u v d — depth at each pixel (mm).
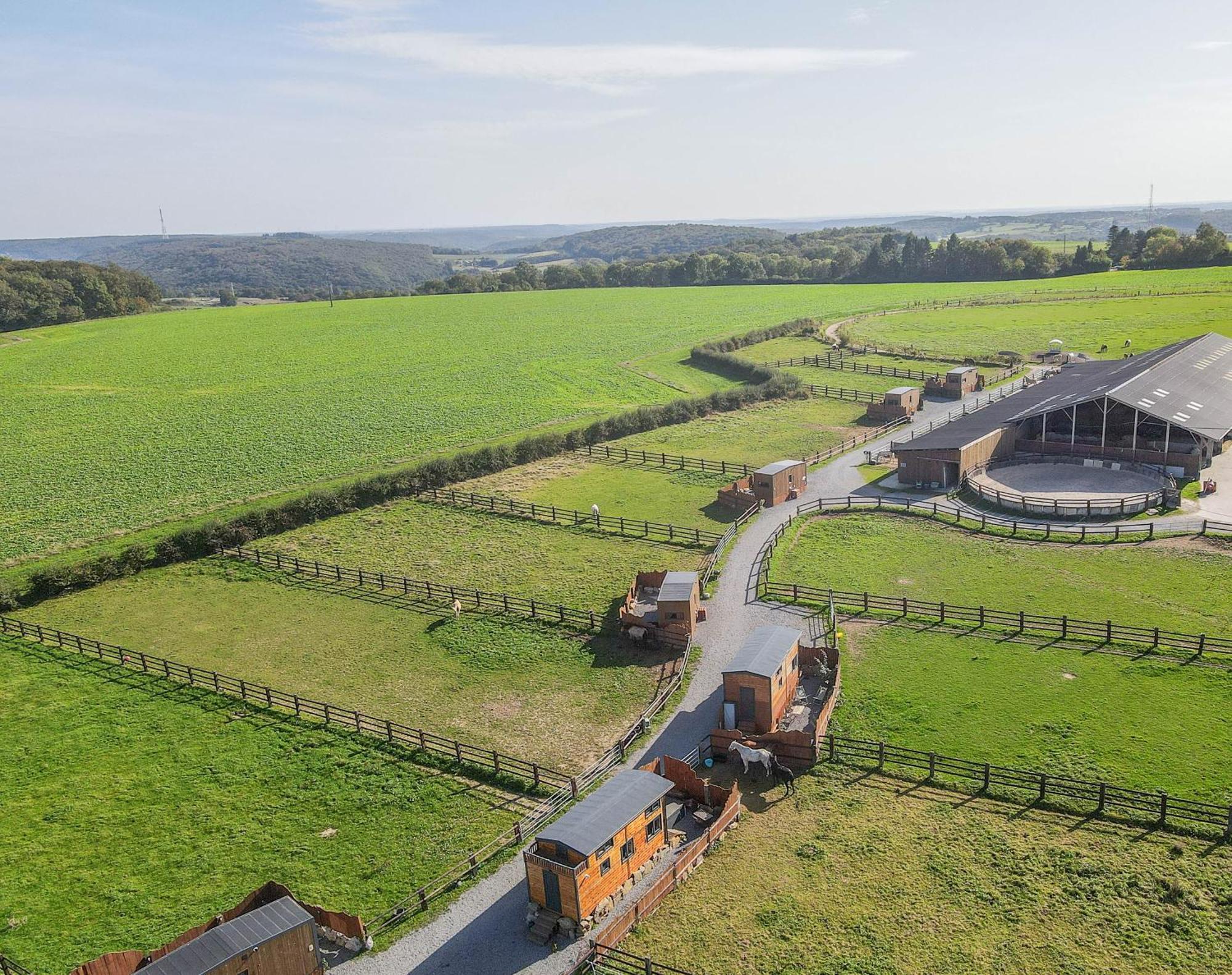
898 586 51719
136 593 58719
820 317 160500
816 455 78750
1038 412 70250
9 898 31156
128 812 35688
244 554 63500
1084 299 162875
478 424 99312
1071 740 35656
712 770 36094
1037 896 27938
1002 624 45812
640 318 180000
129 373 136375
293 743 40062
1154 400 68438
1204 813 30484
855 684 41250
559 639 48250
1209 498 61000
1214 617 44844
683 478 76312
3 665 49312
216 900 30438
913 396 91000
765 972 25828
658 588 53094
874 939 26734
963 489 66500
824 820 32375
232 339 170250
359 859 32156
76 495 79062
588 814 29609
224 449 92562
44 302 195750
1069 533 56875
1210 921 26344
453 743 38875
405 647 48719
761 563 56062
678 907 28703
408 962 27328
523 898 29641
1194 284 172250
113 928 29406
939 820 31844
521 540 63750
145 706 44062
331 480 81062
